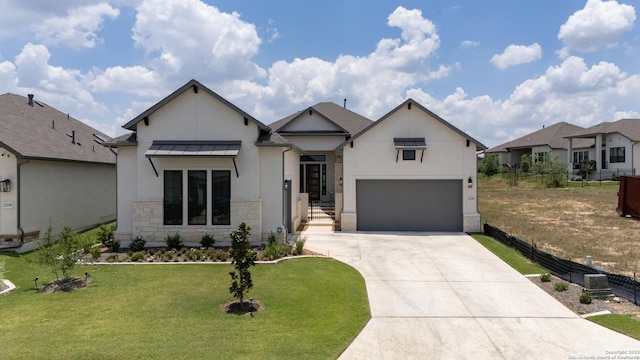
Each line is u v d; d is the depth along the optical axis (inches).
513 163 2262.6
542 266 482.3
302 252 554.6
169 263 490.6
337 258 528.7
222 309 333.7
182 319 310.3
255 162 602.5
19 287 394.9
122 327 293.6
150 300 354.3
